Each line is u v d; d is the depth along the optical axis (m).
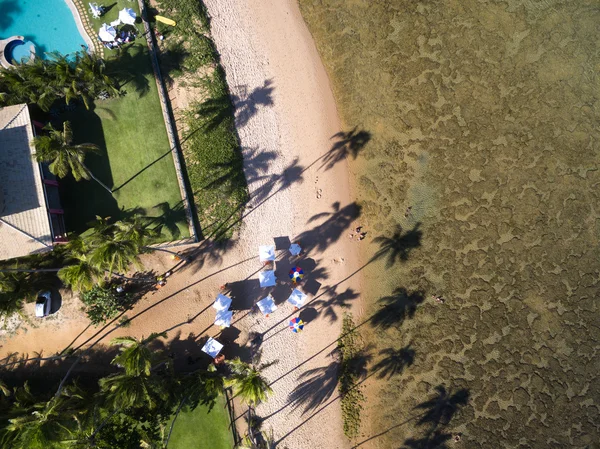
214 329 30.09
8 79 25.80
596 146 31.30
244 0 31.44
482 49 31.55
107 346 29.67
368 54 31.53
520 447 30.12
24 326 29.58
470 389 30.47
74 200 29.52
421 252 31.05
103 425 26.50
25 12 30.25
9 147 26.81
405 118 31.45
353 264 30.92
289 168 31.09
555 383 30.53
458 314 30.83
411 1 31.56
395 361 30.55
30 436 22.97
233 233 30.48
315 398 30.27
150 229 29.22
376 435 30.23
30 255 28.05
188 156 30.23
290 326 30.41
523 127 31.41
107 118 29.78
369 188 31.22
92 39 30.12
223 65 30.97
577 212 31.14
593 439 30.14
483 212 31.16
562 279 30.94
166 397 26.42
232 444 29.52
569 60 31.50
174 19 30.36
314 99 31.39
